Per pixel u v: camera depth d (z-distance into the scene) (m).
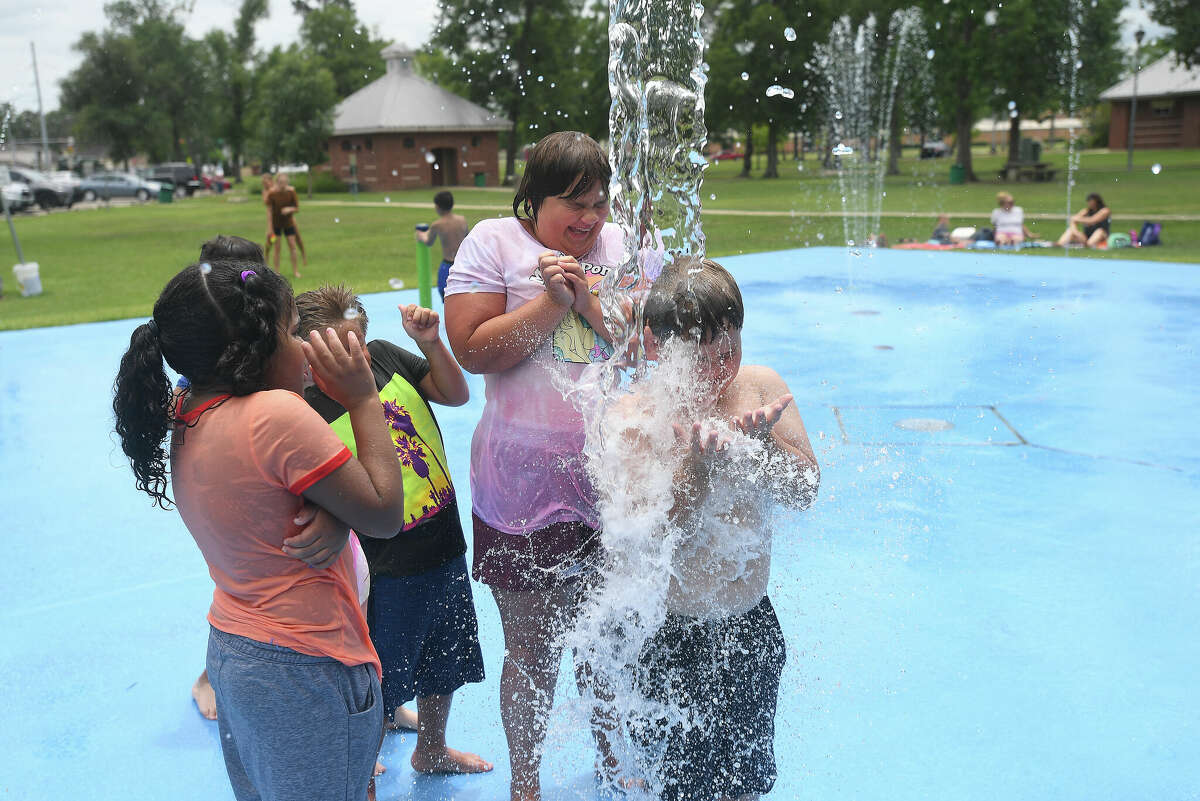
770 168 47.00
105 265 18.58
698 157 2.50
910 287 11.68
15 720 2.96
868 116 43.03
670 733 2.24
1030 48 37.12
